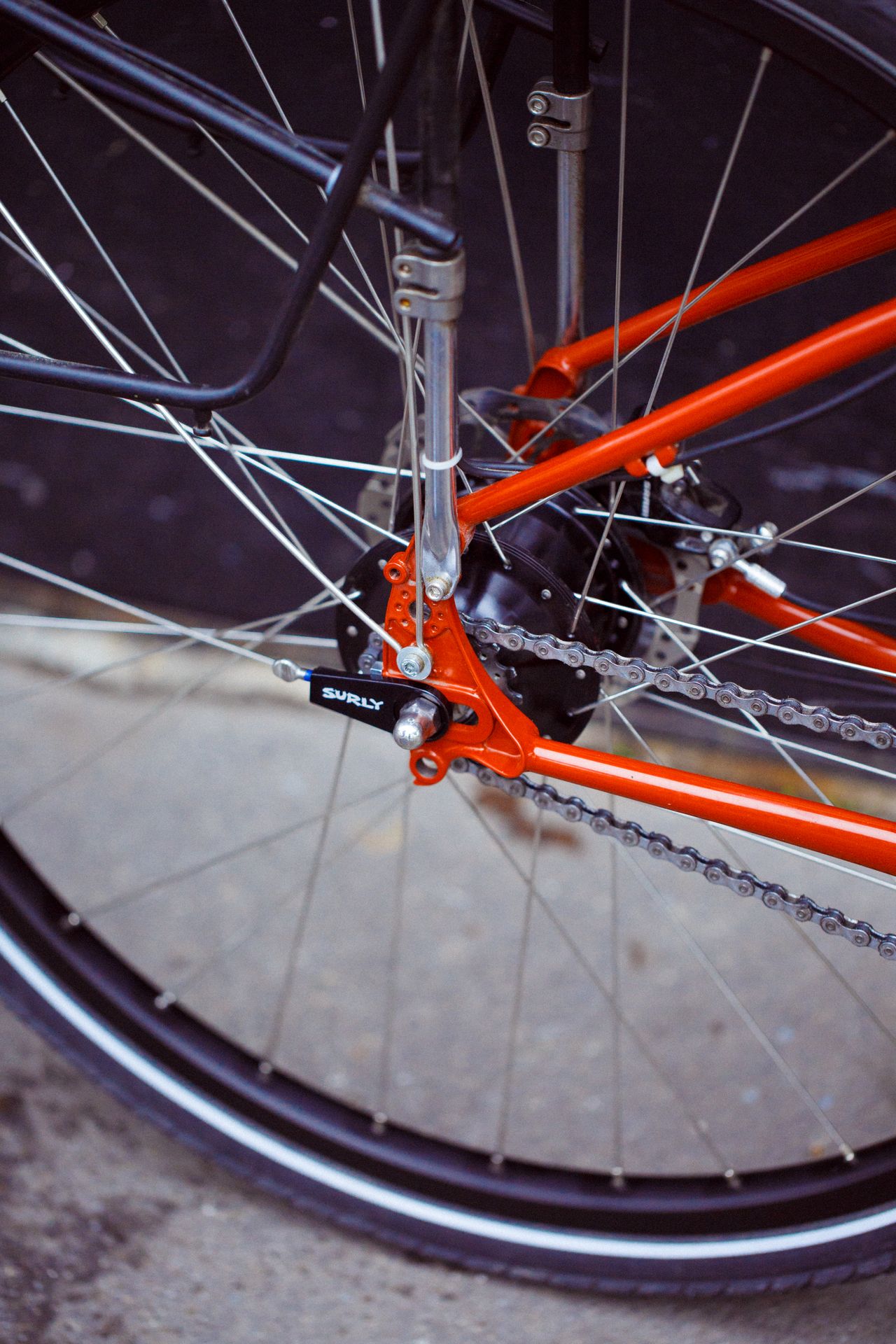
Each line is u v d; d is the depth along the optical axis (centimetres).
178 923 169
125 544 202
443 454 80
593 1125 146
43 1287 127
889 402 152
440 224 72
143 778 189
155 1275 129
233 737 195
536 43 133
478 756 95
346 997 160
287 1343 124
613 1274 124
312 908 171
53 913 134
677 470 93
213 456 189
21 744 193
